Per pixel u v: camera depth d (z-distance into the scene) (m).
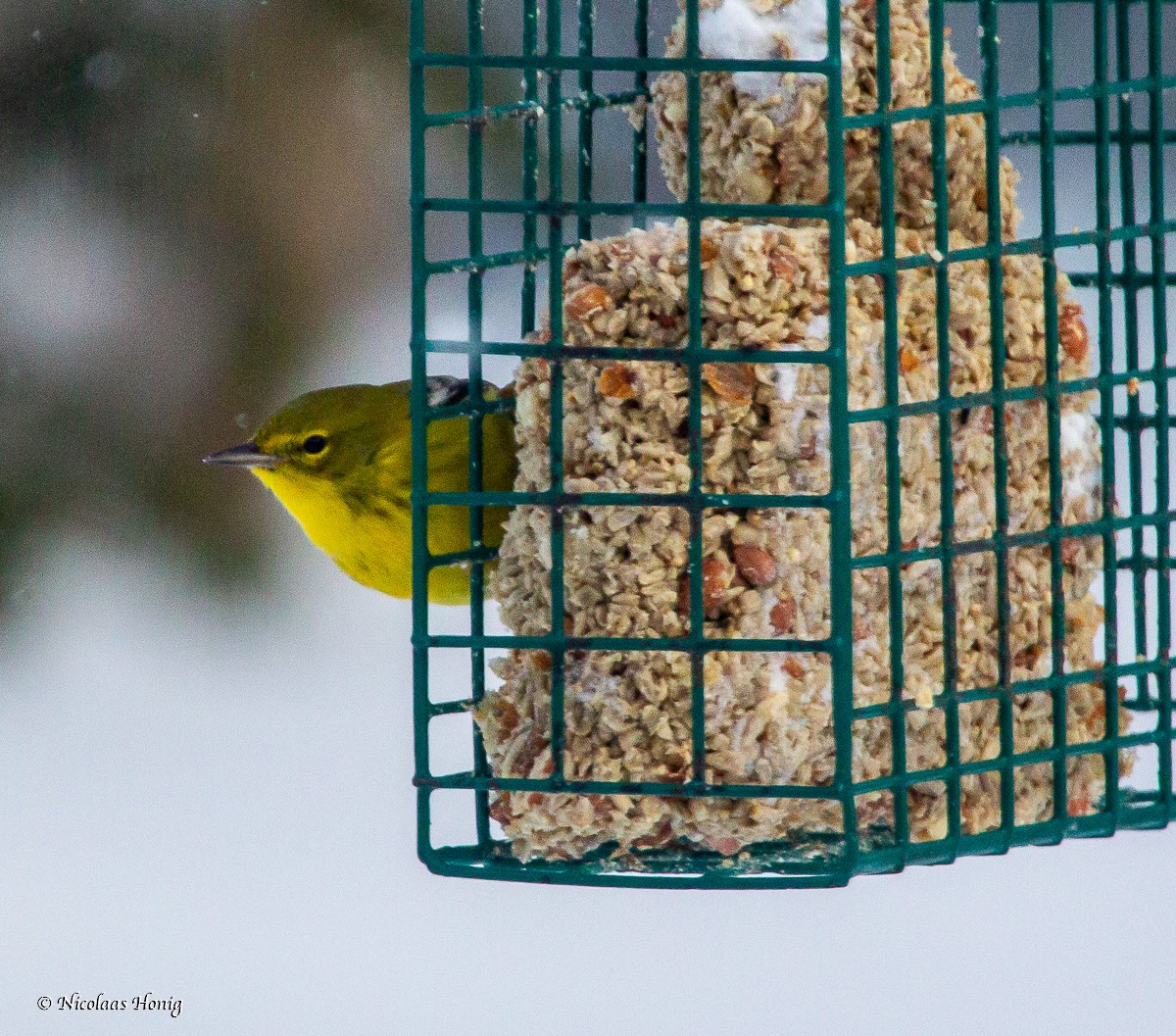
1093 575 11.15
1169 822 11.41
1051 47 10.79
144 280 14.77
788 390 10.01
